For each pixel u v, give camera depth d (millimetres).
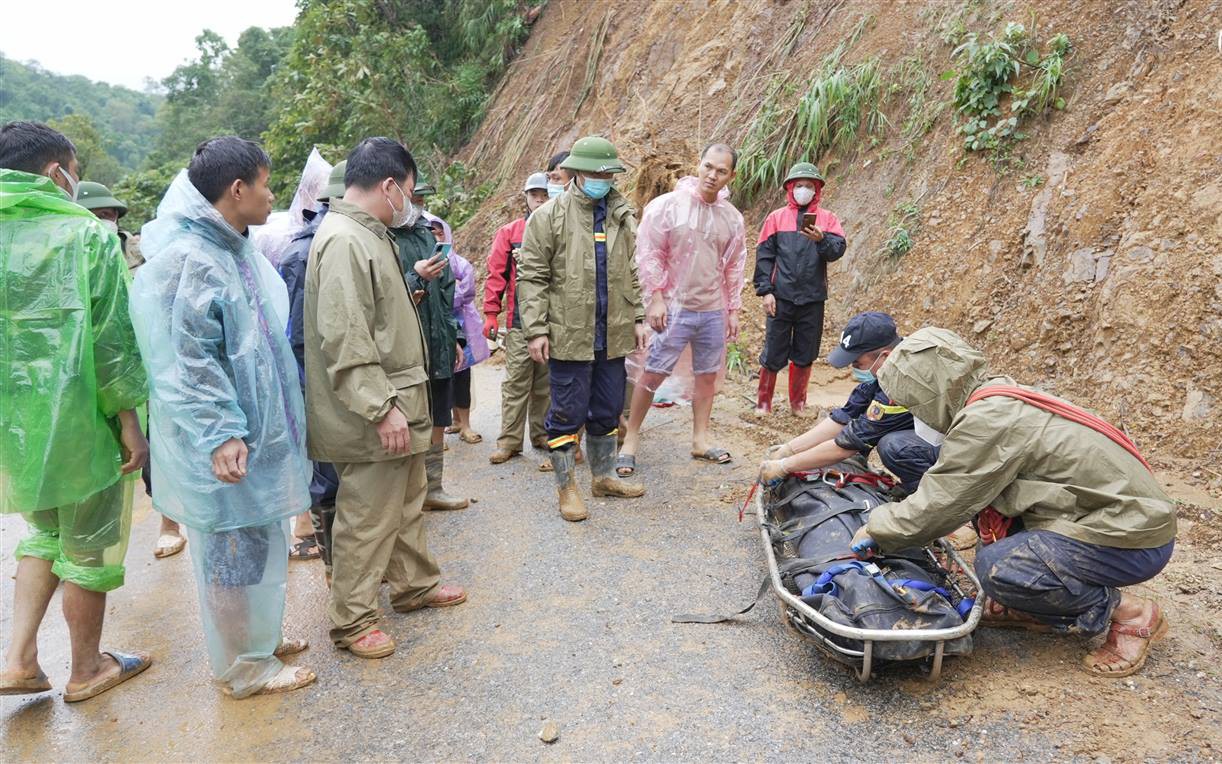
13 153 2996
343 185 3869
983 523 3244
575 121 12297
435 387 4727
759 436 5871
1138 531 2803
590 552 4289
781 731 2842
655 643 3422
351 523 3389
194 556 3162
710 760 2719
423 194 5340
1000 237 6355
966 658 3184
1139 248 5293
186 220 2965
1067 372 5480
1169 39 6035
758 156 8648
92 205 4684
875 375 3809
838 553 3326
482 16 15312
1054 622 3104
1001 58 6742
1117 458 2896
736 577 3939
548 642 3480
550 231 4445
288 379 3268
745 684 3115
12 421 2926
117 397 3055
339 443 3295
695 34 11039
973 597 3215
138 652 3682
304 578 4305
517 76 14438
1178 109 5637
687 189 5117
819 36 9219
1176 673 3008
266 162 3074
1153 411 4840
